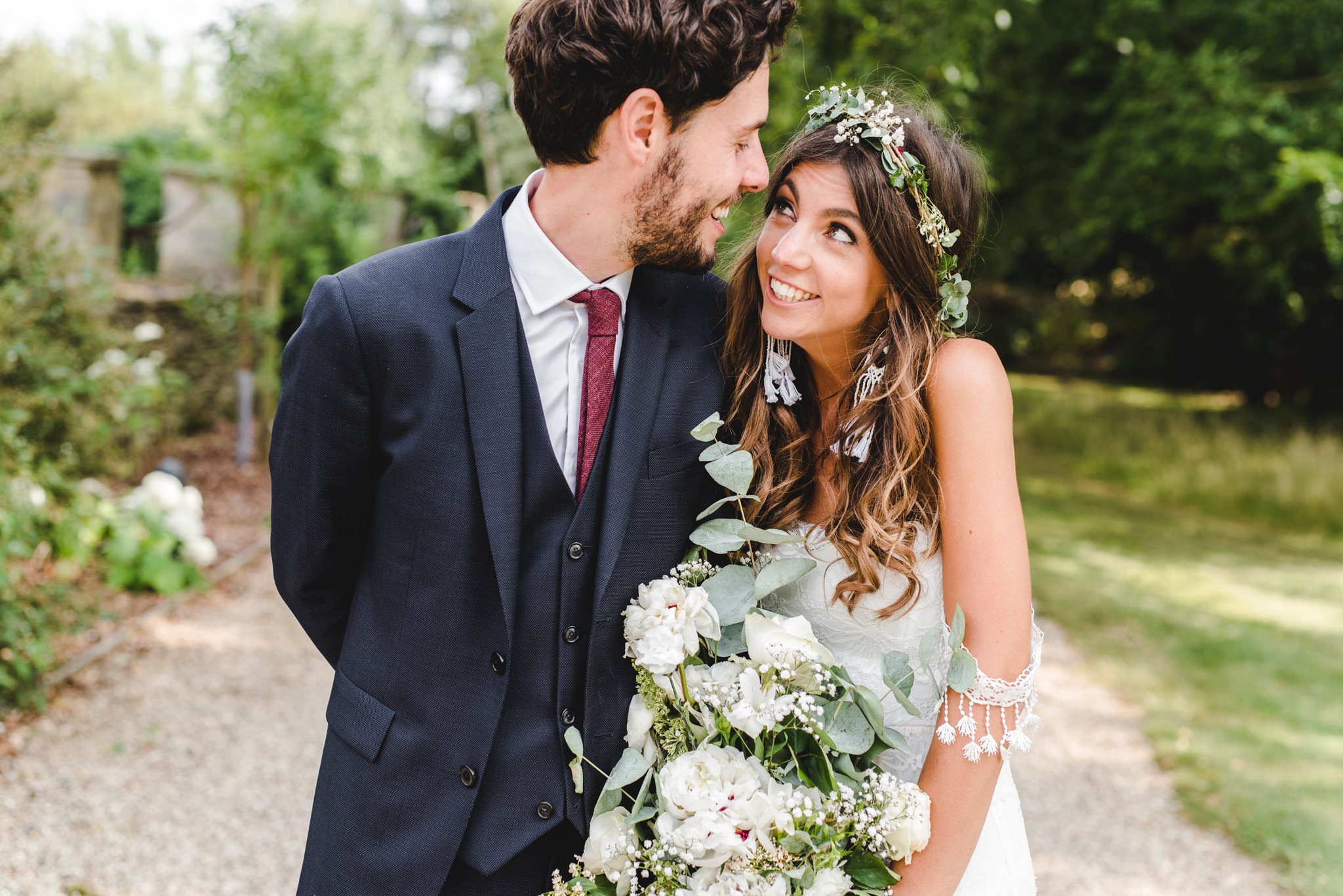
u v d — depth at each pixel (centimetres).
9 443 398
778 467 166
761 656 142
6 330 451
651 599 146
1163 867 320
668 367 159
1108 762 393
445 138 2095
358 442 147
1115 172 898
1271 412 1316
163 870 295
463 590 146
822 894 134
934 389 151
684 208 141
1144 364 1709
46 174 624
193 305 811
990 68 874
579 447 152
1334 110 789
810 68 670
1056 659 506
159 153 1216
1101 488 1005
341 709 154
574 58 133
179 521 531
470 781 146
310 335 146
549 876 152
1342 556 746
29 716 373
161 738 371
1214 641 532
